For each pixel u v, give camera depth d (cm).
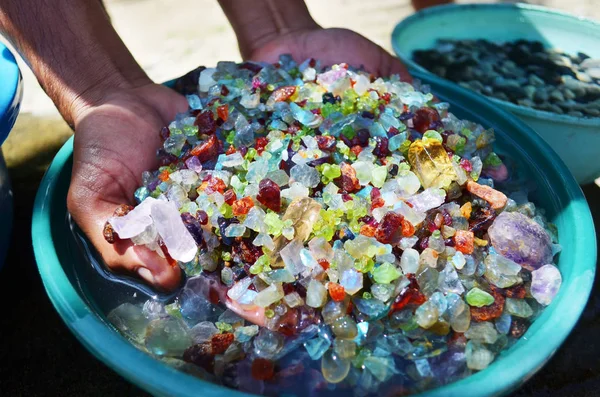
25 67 72
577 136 49
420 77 52
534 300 36
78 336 31
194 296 36
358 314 34
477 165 41
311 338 34
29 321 45
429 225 37
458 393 28
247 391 32
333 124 41
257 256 37
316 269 35
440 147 40
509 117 47
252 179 39
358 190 39
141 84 48
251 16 56
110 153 41
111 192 40
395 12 85
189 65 73
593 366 42
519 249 36
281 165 40
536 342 31
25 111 66
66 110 48
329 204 37
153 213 35
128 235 35
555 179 42
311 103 44
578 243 37
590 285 34
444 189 39
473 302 34
